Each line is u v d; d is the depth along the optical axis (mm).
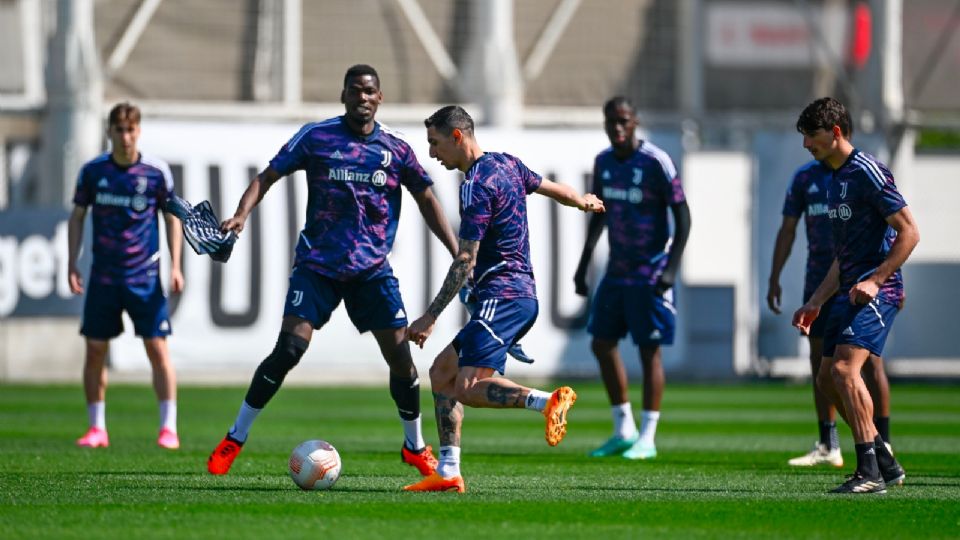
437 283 76375
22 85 86188
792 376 89000
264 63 88250
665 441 45656
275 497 25766
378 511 23828
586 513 24156
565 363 78688
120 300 39406
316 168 28797
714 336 86688
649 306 38250
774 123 91000
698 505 25578
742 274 88250
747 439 46750
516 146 79062
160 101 86750
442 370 27188
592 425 53688
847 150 27625
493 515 23641
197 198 75875
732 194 88312
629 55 92938
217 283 74812
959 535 22266
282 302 76000
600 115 91750
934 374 90000
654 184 38156
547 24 92125
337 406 62562
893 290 27875
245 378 81312
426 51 89250
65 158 80562
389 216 29359
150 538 20547
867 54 94250
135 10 86375
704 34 92625
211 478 29734
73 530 21328
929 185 93250
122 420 51844
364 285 29266
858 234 27672
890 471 29250
